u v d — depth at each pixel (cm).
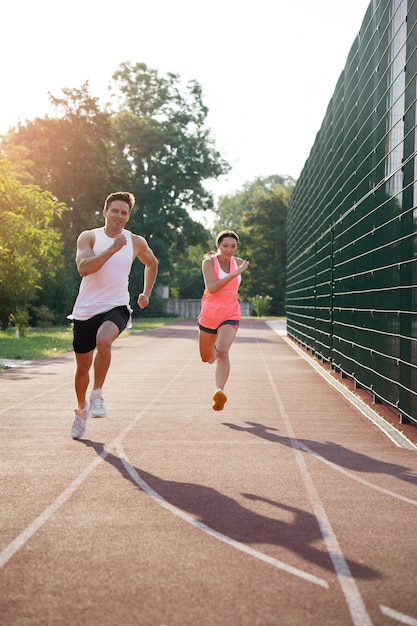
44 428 800
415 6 791
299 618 317
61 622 313
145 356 1958
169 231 6825
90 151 5828
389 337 925
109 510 484
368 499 518
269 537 430
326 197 1702
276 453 674
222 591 347
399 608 329
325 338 1667
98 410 650
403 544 420
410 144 820
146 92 6938
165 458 646
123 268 687
